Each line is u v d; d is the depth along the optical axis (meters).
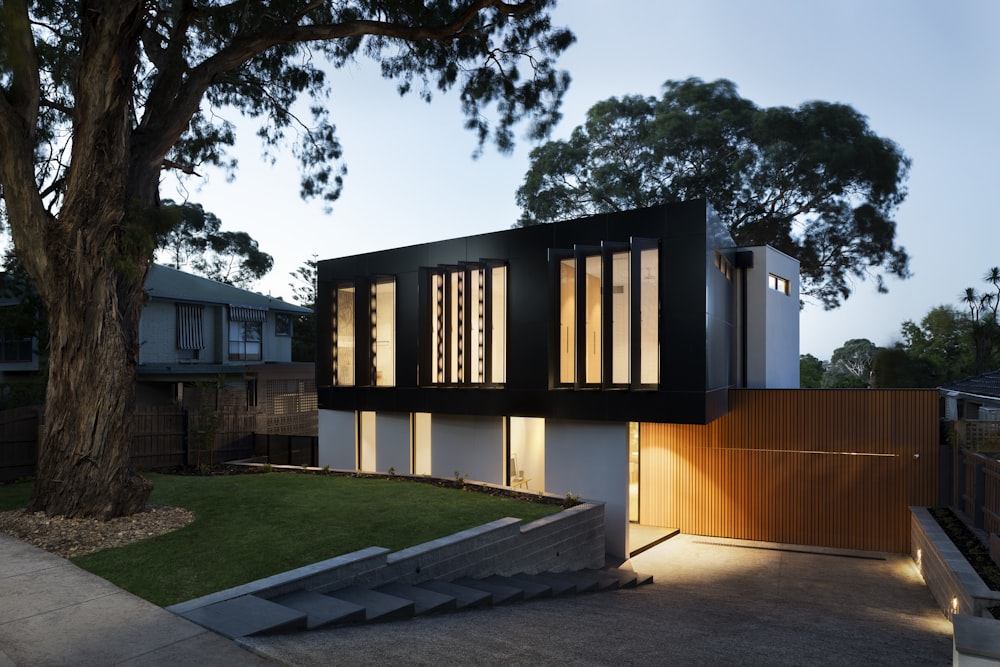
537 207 36.53
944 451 13.16
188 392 17.02
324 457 17.95
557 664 4.90
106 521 8.27
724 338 14.46
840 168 29.52
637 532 14.77
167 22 9.24
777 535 14.39
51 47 10.55
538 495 11.70
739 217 32.44
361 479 12.95
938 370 44.34
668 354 12.09
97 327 8.41
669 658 5.44
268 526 8.46
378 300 17.06
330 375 17.81
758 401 14.66
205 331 25.95
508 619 6.71
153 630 4.88
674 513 15.32
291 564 6.74
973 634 3.86
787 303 18.69
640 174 34.12
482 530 8.59
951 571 8.53
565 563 10.45
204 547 7.36
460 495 11.31
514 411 13.75
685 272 12.03
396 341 16.20
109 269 8.42
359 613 5.66
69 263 8.31
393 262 16.39
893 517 13.52
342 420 17.64
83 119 8.12
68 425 8.41
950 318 50.28
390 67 12.72
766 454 14.55
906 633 7.53
